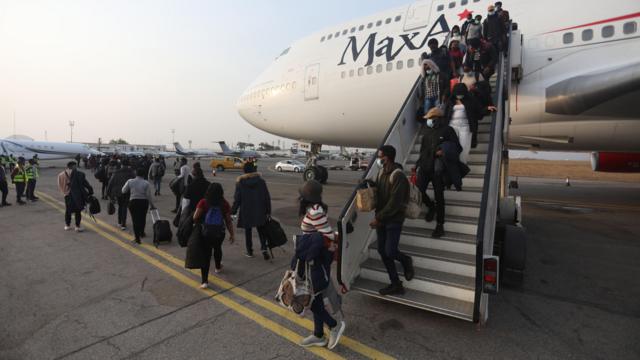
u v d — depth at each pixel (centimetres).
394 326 291
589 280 402
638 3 631
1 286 385
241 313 321
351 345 263
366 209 298
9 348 260
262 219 471
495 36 582
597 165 1423
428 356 247
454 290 296
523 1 743
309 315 318
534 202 1054
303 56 1139
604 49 646
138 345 264
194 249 370
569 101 664
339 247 310
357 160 3422
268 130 1362
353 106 980
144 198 562
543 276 417
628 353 250
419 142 527
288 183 1695
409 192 296
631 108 657
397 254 304
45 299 350
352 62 971
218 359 246
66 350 257
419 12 874
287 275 259
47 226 703
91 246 552
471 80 493
